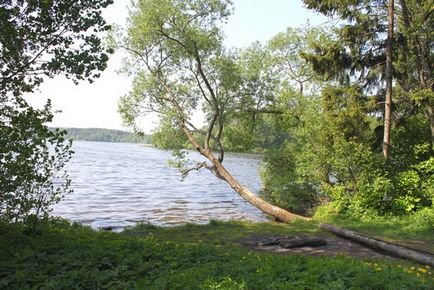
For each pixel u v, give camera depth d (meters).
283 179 22.17
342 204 16.25
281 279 6.07
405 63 18.62
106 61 8.09
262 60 23.38
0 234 8.59
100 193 28.08
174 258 7.44
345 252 10.32
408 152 17.67
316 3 18.27
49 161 8.69
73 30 7.96
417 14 17.88
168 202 25.19
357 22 18.16
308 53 18.73
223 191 31.83
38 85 8.20
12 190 8.27
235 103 22.11
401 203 14.98
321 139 18.19
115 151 105.31
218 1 20.14
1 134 7.75
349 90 17.88
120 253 7.58
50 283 5.85
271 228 14.12
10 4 7.56
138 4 20.16
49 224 10.38
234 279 6.07
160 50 21.23
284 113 22.03
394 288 5.54
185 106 21.91
